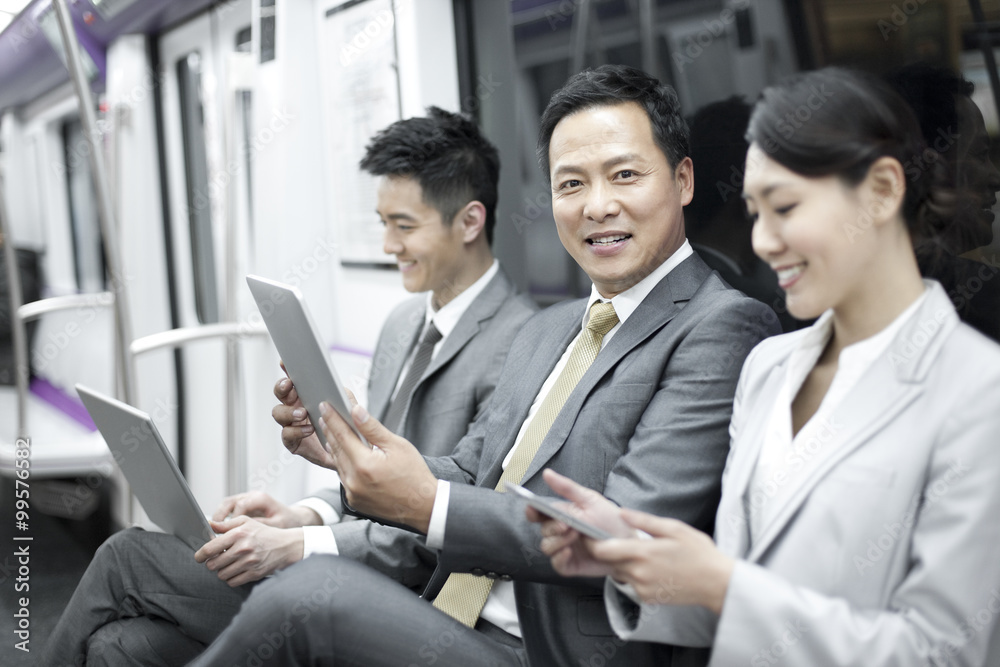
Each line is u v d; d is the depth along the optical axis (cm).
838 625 85
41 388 456
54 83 409
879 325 96
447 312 187
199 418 358
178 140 350
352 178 271
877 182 93
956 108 129
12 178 497
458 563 118
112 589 146
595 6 196
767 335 126
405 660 113
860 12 142
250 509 165
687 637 101
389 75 244
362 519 158
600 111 129
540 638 121
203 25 320
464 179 181
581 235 132
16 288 314
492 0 227
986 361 88
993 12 123
